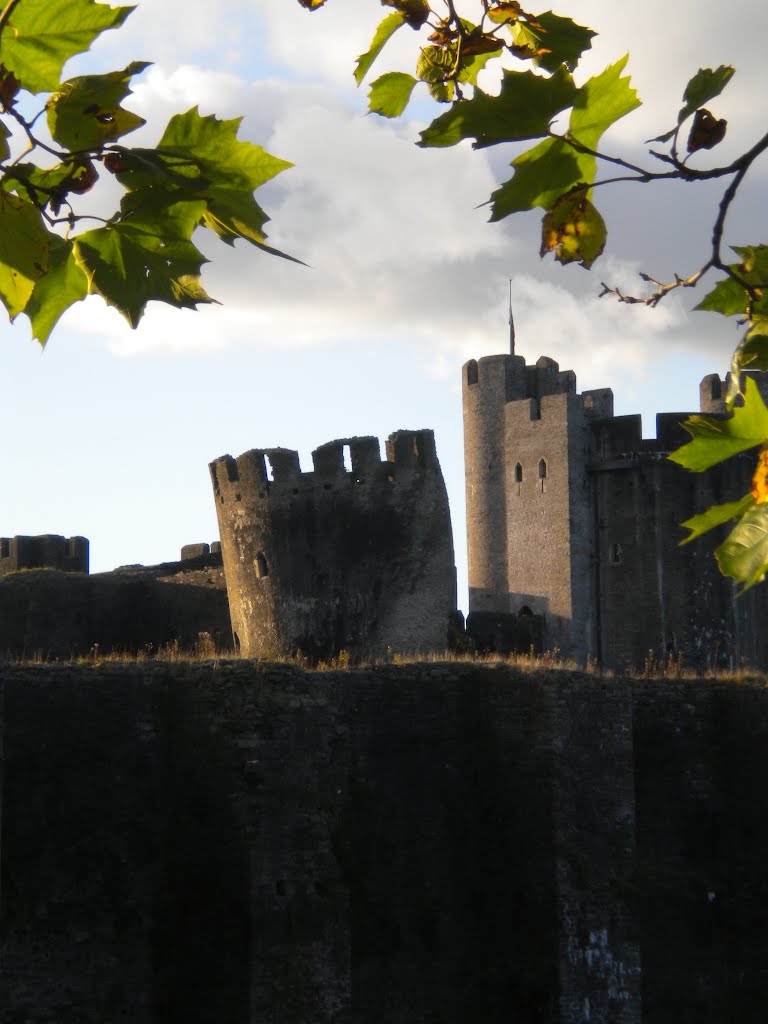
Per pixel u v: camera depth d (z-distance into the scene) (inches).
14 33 220.2
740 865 1716.3
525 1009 1534.2
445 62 262.7
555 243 251.3
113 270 233.5
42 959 1333.7
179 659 1489.9
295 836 1413.6
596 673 1710.1
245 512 2472.9
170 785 1409.9
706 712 1776.6
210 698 1434.5
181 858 1389.0
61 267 234.2
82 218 231.3
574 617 3449.8
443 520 2388.0
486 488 3668.8
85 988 1338.6
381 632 2356.1
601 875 1596.9
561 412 3518.7
